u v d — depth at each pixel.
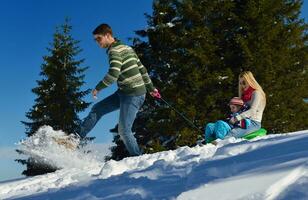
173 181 2.68
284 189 1.93
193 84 19.78
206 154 3.72
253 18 20.69
